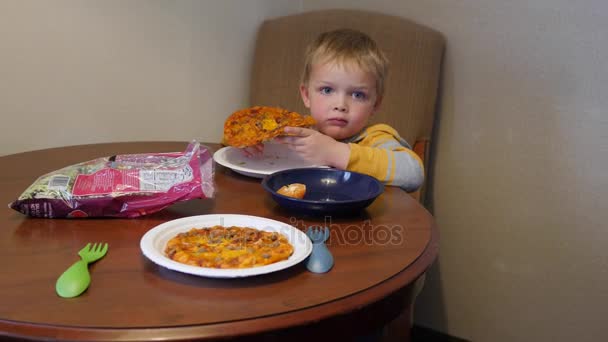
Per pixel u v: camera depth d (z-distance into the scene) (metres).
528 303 1.64
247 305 0.58
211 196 0.86
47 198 0.80
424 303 1.83
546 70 1.50
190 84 1.60
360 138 1.30
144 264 0.67
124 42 1.40
